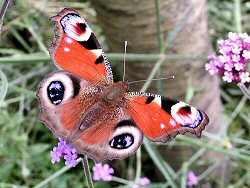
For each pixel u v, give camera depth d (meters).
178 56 0.29
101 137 0.20
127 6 0.28
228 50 0.24
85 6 0.37
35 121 0.34
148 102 0.21
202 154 0.33
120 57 0.28
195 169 0.33
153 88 0.31
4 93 0.23
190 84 0.30
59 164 0.33
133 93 0.21
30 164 0.33
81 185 0.33
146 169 0.35
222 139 0.31
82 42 0.21
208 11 0.40
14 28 0.34
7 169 0.32
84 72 0.21
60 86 0.20
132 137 0.20
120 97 0.21
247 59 0.23
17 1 0.34
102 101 0.20
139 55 0.28
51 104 0.20
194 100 0.32
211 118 0.33
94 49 0.21
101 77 0.21
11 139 0.33
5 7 0.23
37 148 0.33
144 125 0.20
